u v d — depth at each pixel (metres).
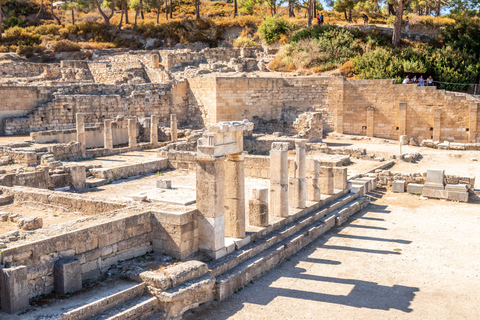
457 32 55.50
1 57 57.25
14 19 73.56
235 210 14.12
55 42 62.38
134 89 41.53
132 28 74.00
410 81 45.34
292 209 18.19
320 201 19.78
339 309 11.66
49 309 9.26
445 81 47.06
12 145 26.28
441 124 41.78
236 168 13.97
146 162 25.88
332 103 44.62
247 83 42.78
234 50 58.06
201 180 12.81
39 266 9.95
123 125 36.09
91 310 9.43
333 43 52.38
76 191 20.97
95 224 11.26
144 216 12.42
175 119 36.06
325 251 16.17
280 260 14.98
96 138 33.66
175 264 11.71
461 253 15.96
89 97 37.69
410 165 31.50
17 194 16.84
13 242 9.89
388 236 17.97
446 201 23.72
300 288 12.92
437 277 13.87
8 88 34.19
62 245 10.41
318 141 39.81
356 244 16.98
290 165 18.73
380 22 67.50
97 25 71.31
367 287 13.08
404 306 11.89
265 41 61.62
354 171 29.16
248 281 13.16
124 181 23.45
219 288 11.87
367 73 46.38
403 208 22.52
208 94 42.19
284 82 45.00
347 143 40.25
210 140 12.41
